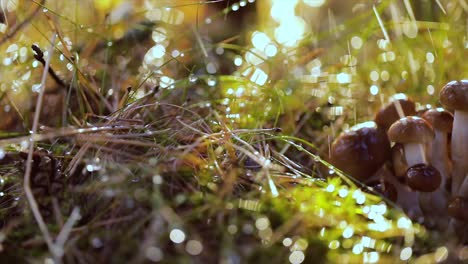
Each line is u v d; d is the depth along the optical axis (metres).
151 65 0.59
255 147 0.47
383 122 0.45
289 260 0.36
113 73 0.56
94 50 0.60
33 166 0.40
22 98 0.54
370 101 0.56
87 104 0.50
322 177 0.47
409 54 0.58
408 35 0.63
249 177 0.41
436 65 0.59
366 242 0.39
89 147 0.42
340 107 0.55
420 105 0.54
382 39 0.64
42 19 0.59
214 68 0.61
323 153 0.49
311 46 0.68
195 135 0.45
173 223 0.36
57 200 0.39
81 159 0.41
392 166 0.44
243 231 0.37
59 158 0.43
